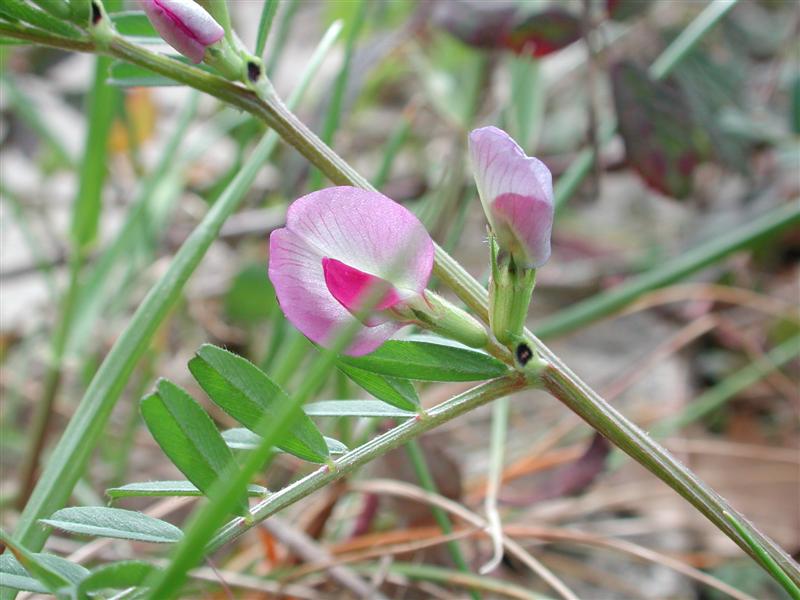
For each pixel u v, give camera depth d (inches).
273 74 10.0
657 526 10.2
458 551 8.2
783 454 11.1
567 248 14.4
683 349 13.1
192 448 5.3
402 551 8.1
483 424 12.0
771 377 12.3
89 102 9.9
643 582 9.6
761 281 14.1
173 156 11.0
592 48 10.7
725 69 12.1
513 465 10.3
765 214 13.4
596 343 13.6
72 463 6.7
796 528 10.4
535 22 10.6
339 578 8.0
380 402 5.7
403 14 15.6
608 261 14.1
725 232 13.4
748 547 5.6
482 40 11.3
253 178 7.4
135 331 7.0
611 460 10.2
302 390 4.4
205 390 5.4
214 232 7.2
